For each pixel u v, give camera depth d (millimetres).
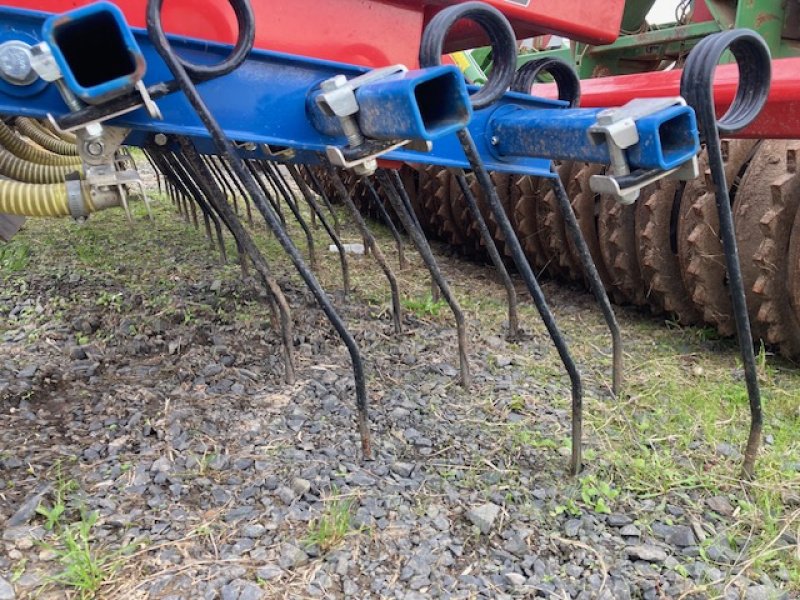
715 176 1674
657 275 2797
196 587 1418
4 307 3049
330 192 5492
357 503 1719
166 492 1736
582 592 1468
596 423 2172
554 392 2383
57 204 1646
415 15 2188
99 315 2934
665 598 1462
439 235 4441
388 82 1460
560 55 4027
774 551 1595
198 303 3072
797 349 2545
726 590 1489
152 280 3445
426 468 1897
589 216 3082
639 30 3822
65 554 1489
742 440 2104
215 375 2383
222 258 3725
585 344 2848
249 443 1969
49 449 1900
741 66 1746
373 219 5340
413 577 1489
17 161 2311
